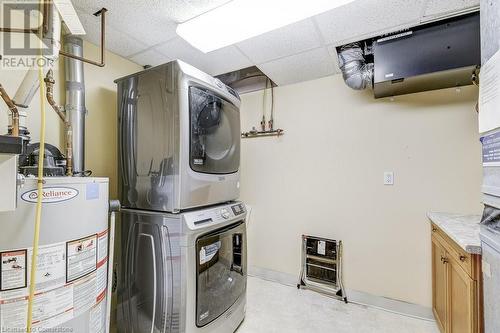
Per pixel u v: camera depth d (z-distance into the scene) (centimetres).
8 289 83
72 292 97
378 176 234
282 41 195
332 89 259
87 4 150
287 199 281
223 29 173
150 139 159
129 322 164
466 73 174
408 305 217
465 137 203
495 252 87
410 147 222
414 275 217
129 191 171
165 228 148
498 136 84
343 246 248
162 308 146
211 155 172
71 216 97
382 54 188
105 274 116
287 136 283
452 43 167
